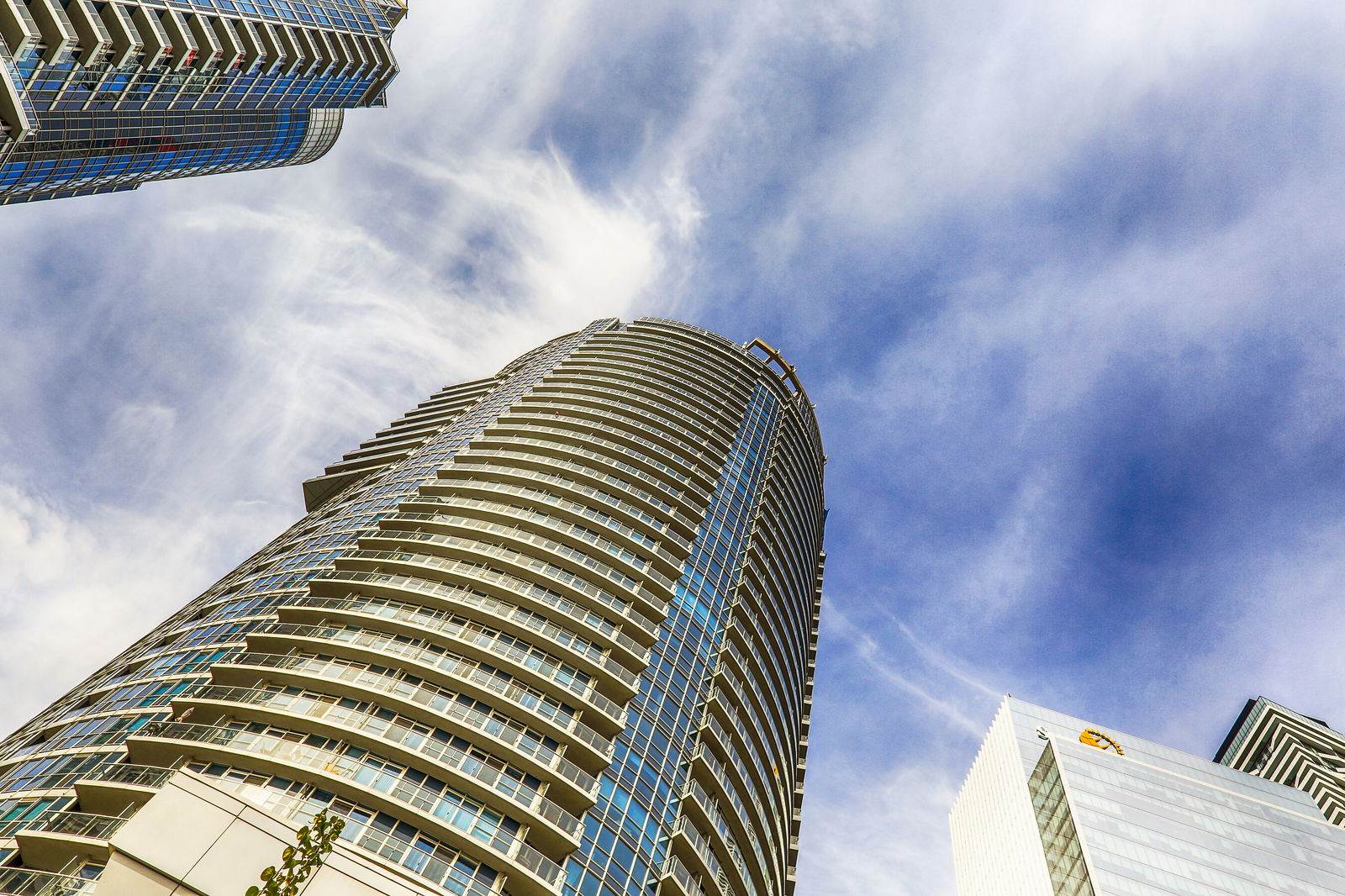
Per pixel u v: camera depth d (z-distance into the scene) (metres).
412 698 41.00
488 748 39.81
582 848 37.84
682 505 70.94
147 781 35.25
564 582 53.84
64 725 45.25
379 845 33.47
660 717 49.44
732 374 106.62
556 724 42.56
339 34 96.50
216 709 39.88
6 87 64.00
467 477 68.56
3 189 74.25
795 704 76.75
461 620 48.22
